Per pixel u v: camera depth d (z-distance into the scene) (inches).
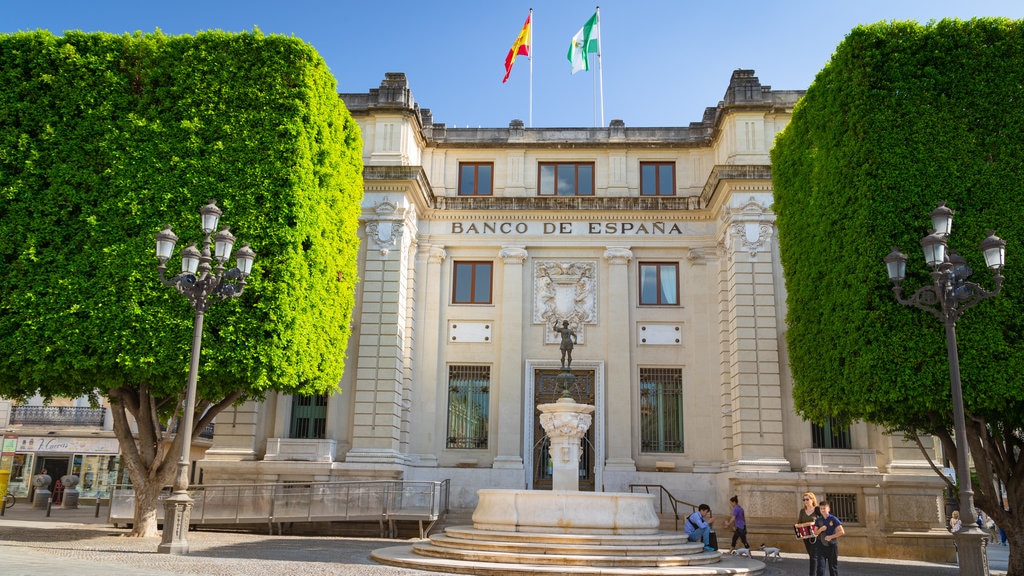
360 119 1117.1
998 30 713.6
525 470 1077.8
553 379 1127.6
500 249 1160.2
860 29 731.4
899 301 576.4
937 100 701.3
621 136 1208.8
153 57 768.3
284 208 746.2
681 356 1124.5
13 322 688.4
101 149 730.8
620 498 636.1
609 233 1159.6
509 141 1202.0
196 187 737.0
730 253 1050.7
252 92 767.7
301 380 771.4
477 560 579.5
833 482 942.4
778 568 692.1
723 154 1132.5
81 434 1572.3
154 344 685.9
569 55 1273.4
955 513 1224.2
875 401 657.0
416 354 1119.6
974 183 677.3
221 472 978.1
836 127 740.7
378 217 1058.7
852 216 702.5
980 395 627.2
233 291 631.2
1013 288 649.6
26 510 1218.0
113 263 701.9
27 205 711.1
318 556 646.5
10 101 737.0
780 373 1006.4
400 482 905.5
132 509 874.8
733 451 1016.2
